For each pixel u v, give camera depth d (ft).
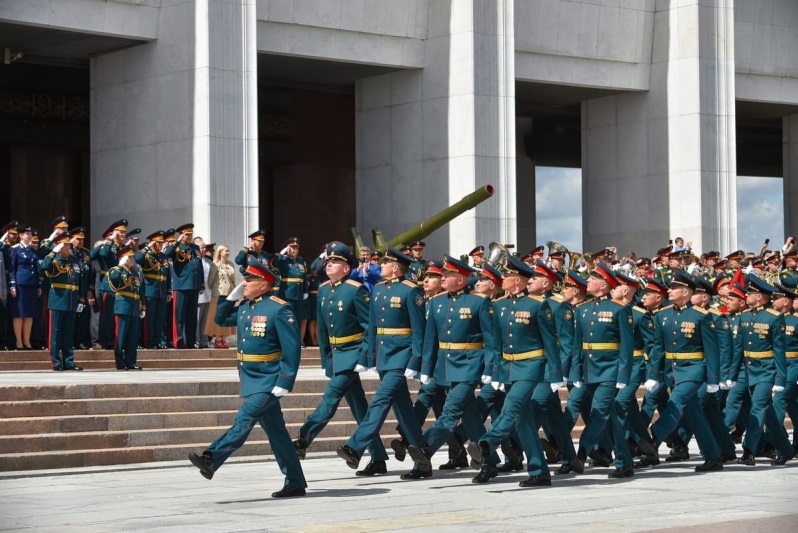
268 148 127.54
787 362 60.70
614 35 123.44
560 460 56.34
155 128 100.78
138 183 102.12
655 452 56.03
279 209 128.88
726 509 42.16
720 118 123.24
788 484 50.29
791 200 140.77
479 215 109.29
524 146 151.84
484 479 49.73
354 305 50.29
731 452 59.31
